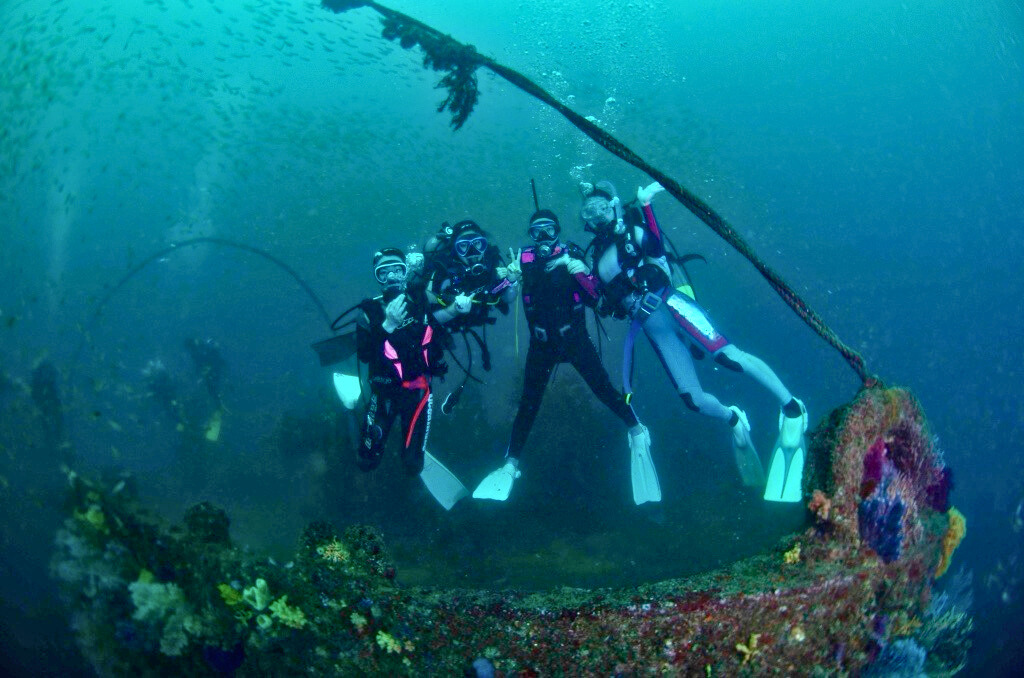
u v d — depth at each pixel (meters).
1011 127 23.78
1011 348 8.96
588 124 2.80
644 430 4.49
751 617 2.24
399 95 18.80
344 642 2.26
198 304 9.31
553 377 6.06
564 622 2.19
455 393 4.32
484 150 14.70
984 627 3.47
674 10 24.52
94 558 2.71
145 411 6.13
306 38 20.83
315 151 15.45
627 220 4.20
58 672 3.01
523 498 4.81
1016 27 23.78
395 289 3.78
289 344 8.17
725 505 4.61
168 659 2.53
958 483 6.09
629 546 4.11
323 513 4.69
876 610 2.52
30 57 10.78
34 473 4.01
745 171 14.96
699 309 4.38
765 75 23.20
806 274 10.43
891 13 26.64
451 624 2.24
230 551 2.46
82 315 8.30
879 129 21.55
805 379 7.72
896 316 9.70
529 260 4.21
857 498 2.53
